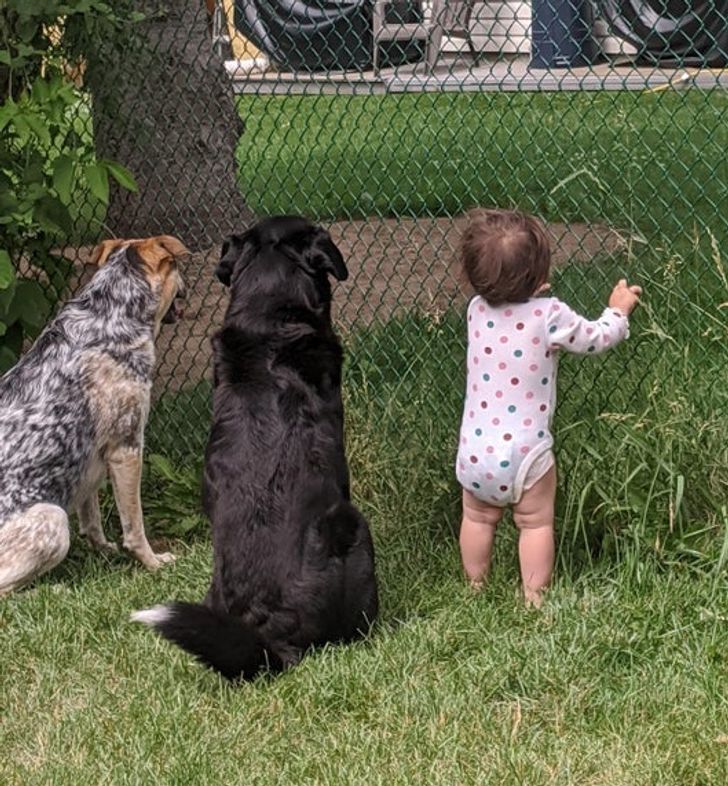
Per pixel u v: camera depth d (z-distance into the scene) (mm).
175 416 5227
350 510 4098
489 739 3766
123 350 4578
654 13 6699
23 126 4590
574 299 5418
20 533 4422
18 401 4531
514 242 4047
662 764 3668
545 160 6355
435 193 6609
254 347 4148
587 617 4102
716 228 6141
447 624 4156
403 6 6824
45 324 4957
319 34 5637
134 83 5375
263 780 3688
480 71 7340
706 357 4750
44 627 4246
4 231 4832
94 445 4570
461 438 4215
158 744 3807
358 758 3732
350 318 5812
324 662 3971
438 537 4598
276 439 4074
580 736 3775
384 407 4898
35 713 3961
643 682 3918
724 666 3951
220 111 6504
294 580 4012
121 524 4789
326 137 9242
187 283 6082
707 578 4211
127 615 4324
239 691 3953
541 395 4141
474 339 4164
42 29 4812
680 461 4387
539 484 4180
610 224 5520
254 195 7742
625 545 4320
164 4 5938
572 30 5586
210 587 4145
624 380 4762
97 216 6277
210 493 4117
